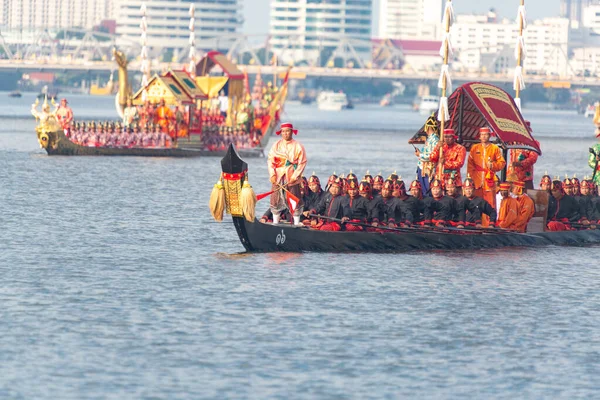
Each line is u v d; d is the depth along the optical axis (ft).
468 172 433.89
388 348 262.26
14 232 436.35
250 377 237.45
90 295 311.68
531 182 460.96
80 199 574.97
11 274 342.03
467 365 250.57
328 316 291.99
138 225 472.03
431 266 372.99
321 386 232.73
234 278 342.23
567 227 453.17
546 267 379.14
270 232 391.86
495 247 422.82
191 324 279.90
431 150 437.99
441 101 432.25
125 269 356.38
